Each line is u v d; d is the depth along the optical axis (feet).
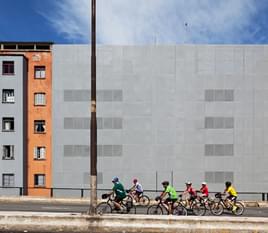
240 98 128.06
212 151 127.03
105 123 127.54
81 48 129.29
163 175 126.41
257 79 128.26
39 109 131.85
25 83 131.03
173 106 127.54
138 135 127.34
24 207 73.10
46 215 44.86
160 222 43.80
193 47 128.36
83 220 44.47
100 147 127.24
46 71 132.67
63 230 44.29
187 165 126.52
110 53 128.36
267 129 127.65
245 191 126.31
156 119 127.44
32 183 129.80
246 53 128.67
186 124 127.44
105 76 128.16
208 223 43.47
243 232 42.96
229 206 62.69
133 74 128.06
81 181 127.24
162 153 126.82
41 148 131.34
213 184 126.41
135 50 128.47
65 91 129.18
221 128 127.34
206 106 127.54
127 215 45.29
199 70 128.06
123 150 126.93
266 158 127.24
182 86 127.85
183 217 44.11
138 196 70.28
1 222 44.86
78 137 128.06
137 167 126.62
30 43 134.21
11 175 126.41
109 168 126.62
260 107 127.95
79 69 129.18
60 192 127.34
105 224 44.24
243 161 127.03
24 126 129.39
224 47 128.47
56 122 128.88
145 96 127.85
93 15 49.26
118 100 127.75
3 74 127.95
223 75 128.16
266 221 43.16
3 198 91.71
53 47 130.00
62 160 127.75
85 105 128.67
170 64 128.06
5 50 133.59
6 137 126.93
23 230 44.52
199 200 61.05
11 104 127.54
